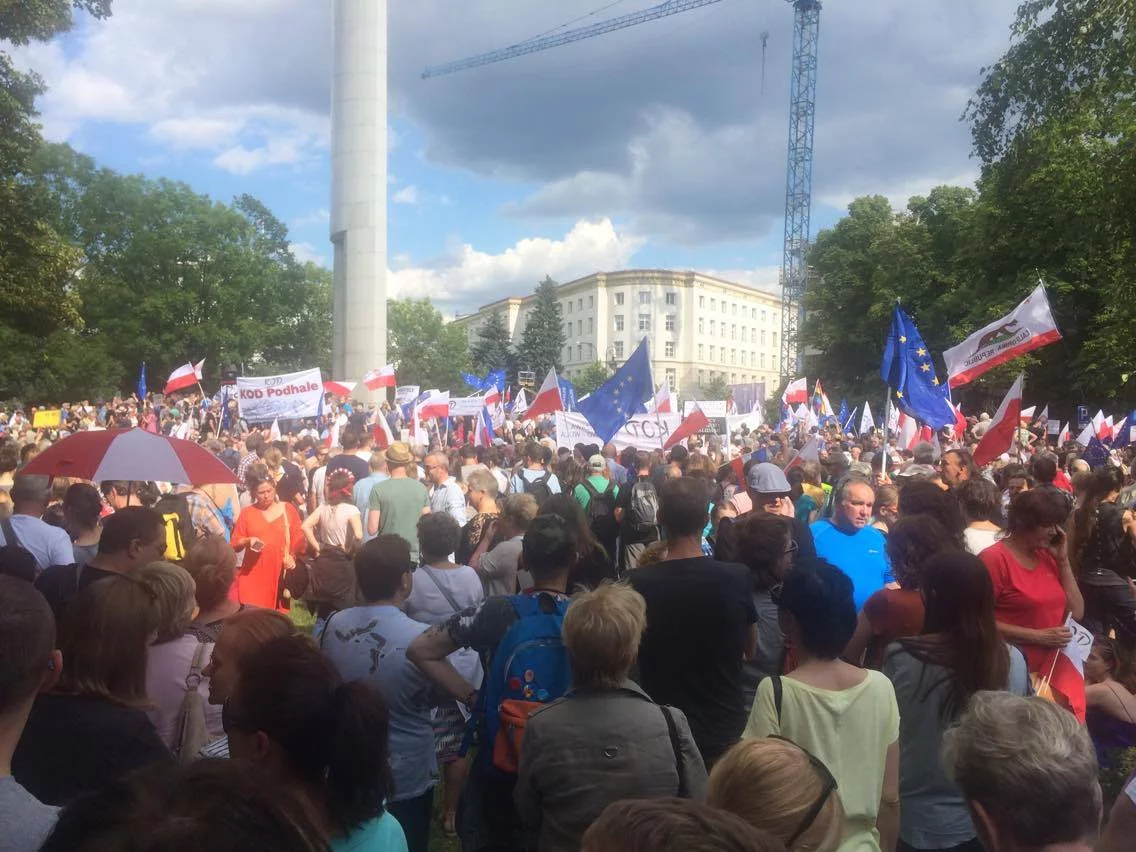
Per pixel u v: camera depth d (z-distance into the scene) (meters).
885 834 2.82
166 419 24.27
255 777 1.27
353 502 8.05
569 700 2.77
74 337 48.62
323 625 3.80
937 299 44.09
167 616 3.33
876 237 50.28
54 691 2.62
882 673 3.09
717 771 1.97
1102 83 18.33
